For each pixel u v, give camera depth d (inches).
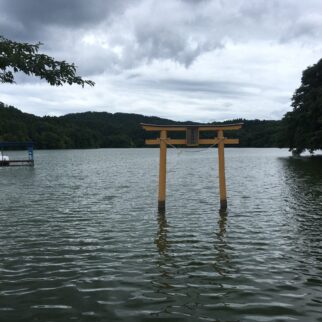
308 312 270.5
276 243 444.1
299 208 660.1
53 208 697.0
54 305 285.7
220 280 332.2
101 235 491.2
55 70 227.5
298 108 2351.1
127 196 842.2
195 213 631.2
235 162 2256.4
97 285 323.6
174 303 287.4
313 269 356.5
